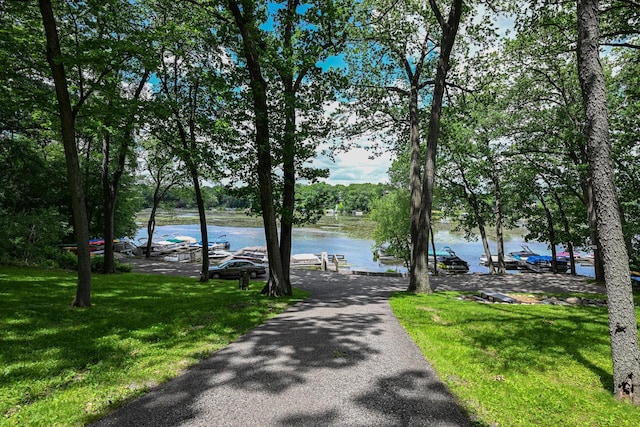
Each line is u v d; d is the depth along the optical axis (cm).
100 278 1870
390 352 665
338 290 1866
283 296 1396
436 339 755
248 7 1267
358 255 5019
